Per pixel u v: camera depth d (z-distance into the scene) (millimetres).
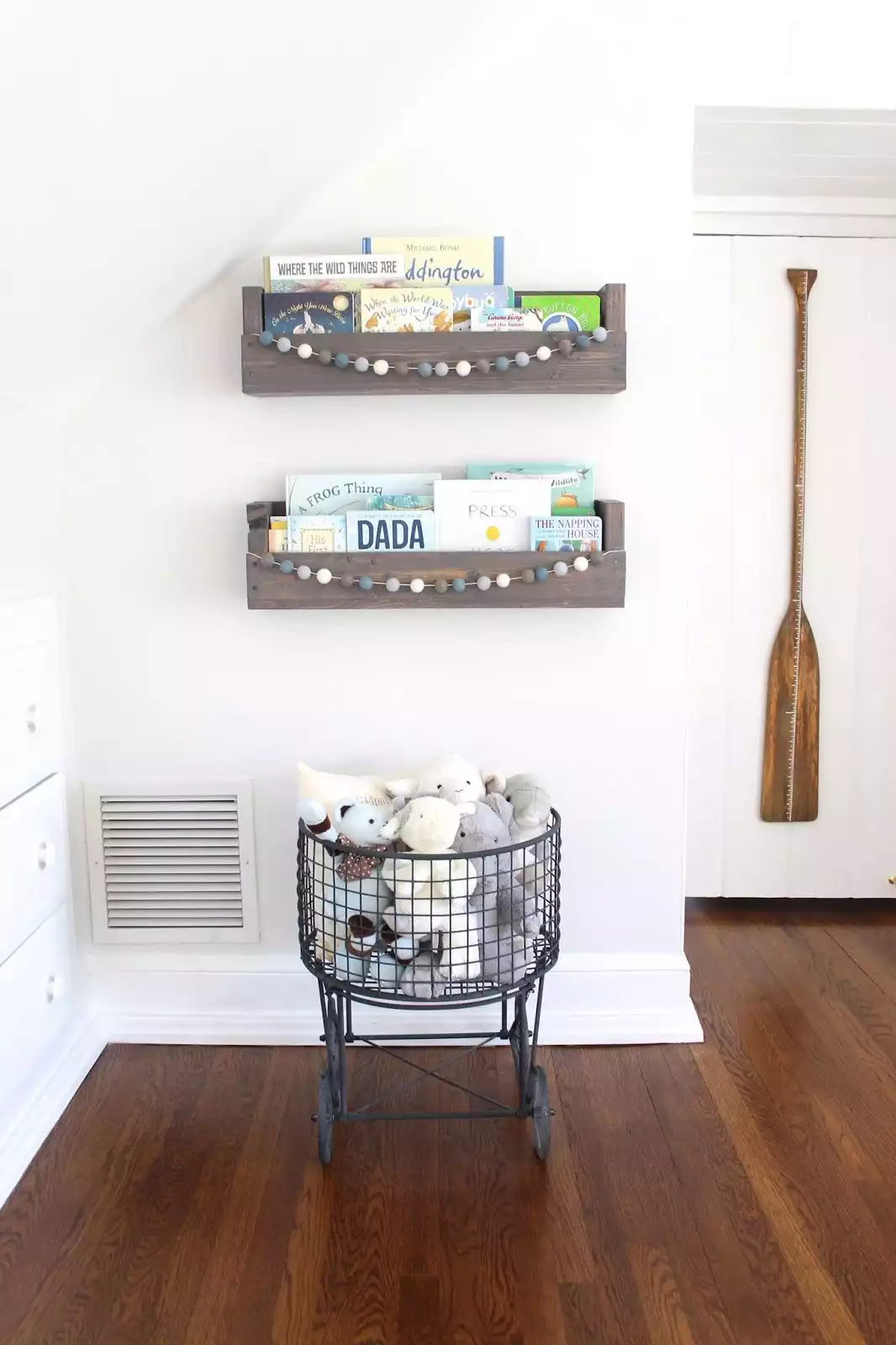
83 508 2037
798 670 2666
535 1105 1752
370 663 2084
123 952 2154
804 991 2326
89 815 2113
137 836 2121
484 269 1900
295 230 1983
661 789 2117
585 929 2150
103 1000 2158
